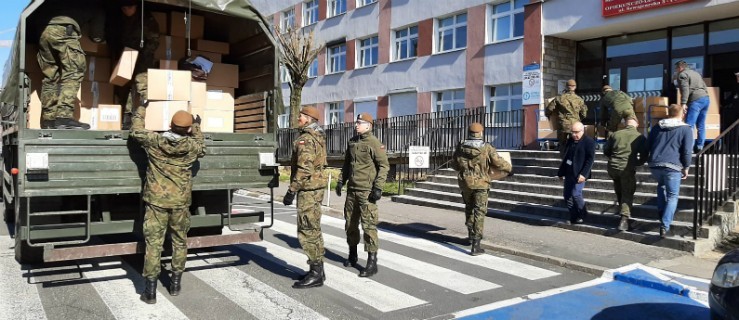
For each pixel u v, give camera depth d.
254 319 4.91
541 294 5.88
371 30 23.89
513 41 17.42
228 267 6.82
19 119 5.28
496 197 11.69
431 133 17.86
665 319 5.12
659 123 7.93
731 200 8.45
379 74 23.34
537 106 16.02
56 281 6.00
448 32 20.36
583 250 7.71
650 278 6.26
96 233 5.62
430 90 20.75
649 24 14.19
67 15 6.26
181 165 5.41
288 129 23.00
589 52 16.39
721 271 3.92
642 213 8.88
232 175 6.36
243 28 7.26
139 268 6.59
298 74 22.44
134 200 6.06
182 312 5.05
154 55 7.14
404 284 6.18
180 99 6.30
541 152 12.77
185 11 7.27
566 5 15.34
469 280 6.41
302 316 5.02
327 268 6.87
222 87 7.41
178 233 5.51
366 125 6.49
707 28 13.64
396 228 9.92
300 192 5.92
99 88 7.24
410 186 15.18
